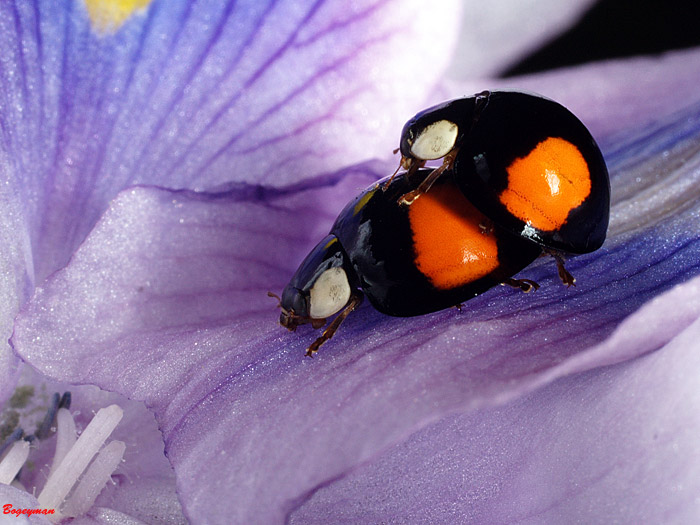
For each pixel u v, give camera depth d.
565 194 0.05
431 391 0.05
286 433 0.05
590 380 0.05
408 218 0.05
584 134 0.05
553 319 0.05
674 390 0.05
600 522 0.05
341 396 0.05
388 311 0.05
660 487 0.05
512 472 0.06
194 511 0.05
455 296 0.05
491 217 0.05
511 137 0.05
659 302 0.05
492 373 0.05
